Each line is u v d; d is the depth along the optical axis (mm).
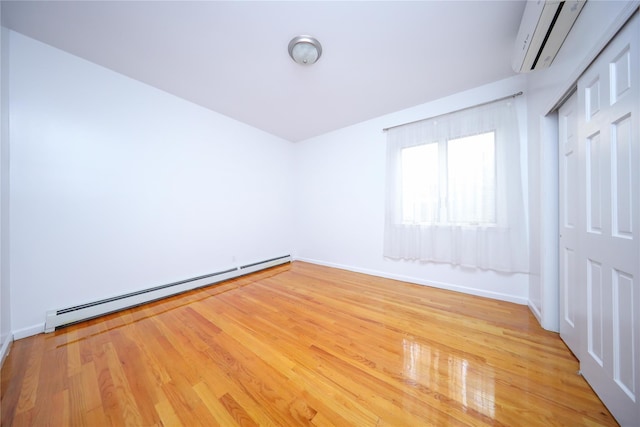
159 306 2227
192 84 2398
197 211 2854
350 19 1562
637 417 841
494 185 2293
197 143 2850
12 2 1433
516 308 2109
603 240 1043
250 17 1555
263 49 1873
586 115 1161
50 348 1530
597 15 1029
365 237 3379
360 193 3430
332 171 3770
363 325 1827
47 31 1686
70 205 1940
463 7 1466
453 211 2541
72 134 1950
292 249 4281
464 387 1164
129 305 2164
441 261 2646
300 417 997
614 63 949
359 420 982
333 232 3773
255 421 979
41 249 1795
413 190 2840
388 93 2549
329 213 3824
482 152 2367
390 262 3121
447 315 1986
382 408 1043
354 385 1186
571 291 1443
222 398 1104
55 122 1864
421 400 1085
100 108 2100
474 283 2461
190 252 2781
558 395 1103
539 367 1304
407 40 1758
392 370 1296
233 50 1889
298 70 2146
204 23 1613
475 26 1619
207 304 2273
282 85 2402
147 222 2414
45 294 1807
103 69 2115
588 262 1175
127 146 2271
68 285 1923
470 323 1839
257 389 1161
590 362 1146
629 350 888
